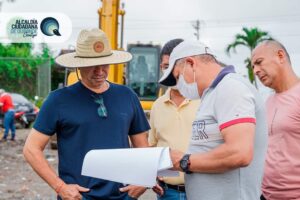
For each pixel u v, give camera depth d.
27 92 25.75
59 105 3.69
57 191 3.63
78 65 3.60
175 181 4.29
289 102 3.87
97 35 3.66
